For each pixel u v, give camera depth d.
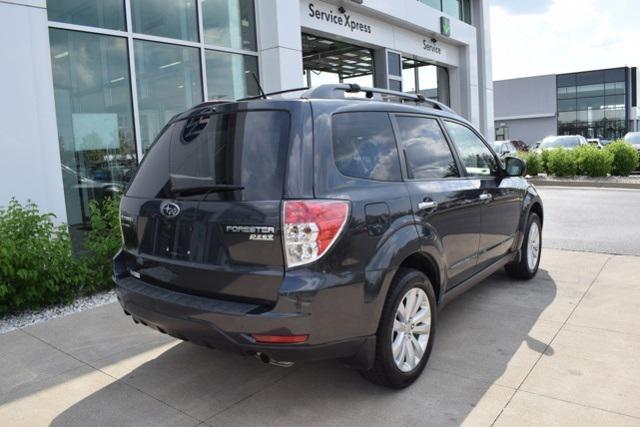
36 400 3.34
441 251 3.66
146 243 3.28
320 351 2.80
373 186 3.15
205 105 3.31
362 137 3.28
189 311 2.90
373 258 2.99
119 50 7.43
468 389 3.33
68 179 6.88
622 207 10.98
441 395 3.26
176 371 3.70
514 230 5.18
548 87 54.00
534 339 4.08
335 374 3.58
